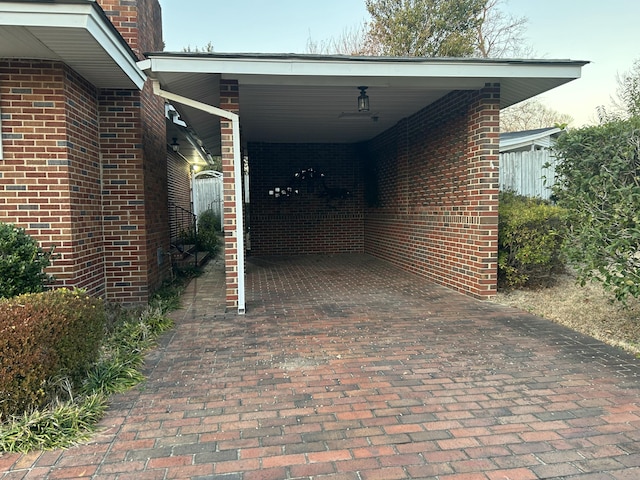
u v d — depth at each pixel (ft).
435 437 8.23
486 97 18.89
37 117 15.42
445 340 13.91
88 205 17.71
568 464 7.34
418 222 26.53
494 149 19.12
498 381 10.73
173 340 14.17
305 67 16.80
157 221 22.76
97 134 18.92
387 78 17.94
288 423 8.82
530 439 8.12
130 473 7.22
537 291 20.27
